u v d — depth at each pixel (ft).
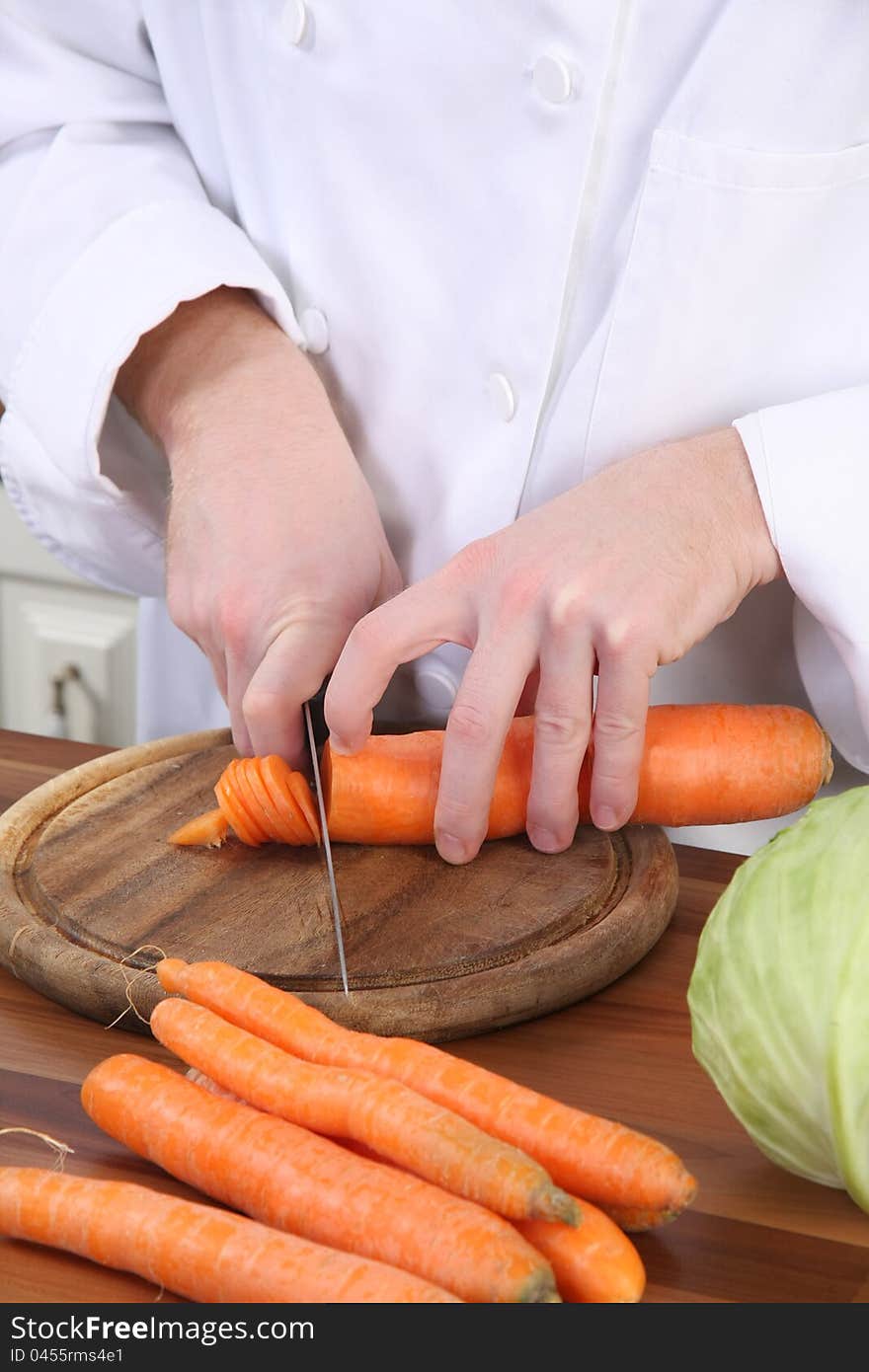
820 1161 2.44
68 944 3.15
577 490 3.37
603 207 3.78
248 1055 2.63
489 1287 2.15
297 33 3.92
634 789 3.42
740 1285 2.35
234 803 3.54
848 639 3.43
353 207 4.05
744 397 3.84
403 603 3.28
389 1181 2.35
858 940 2.37
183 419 4.04
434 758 3.65
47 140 4.62
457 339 4.03
